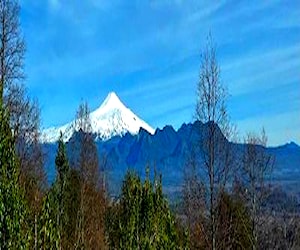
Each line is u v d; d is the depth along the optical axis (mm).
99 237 36969
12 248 13531
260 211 32781
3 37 25125
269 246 38812
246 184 32344
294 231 41031
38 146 33156
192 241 29172
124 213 20688
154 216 20500
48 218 14844
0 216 13523
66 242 30422
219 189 25203
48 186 33500
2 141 13891
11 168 13914
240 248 32781
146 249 20078
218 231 27562
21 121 30906
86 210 37469
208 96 25219
